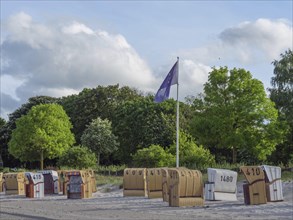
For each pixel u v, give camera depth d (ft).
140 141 250.16
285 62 207.92
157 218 63.26
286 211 71.26
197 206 83.05
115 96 289.12
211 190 94.38
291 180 113.39
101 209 79.87
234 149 182.09
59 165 204.13
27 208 82.74
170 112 257.96
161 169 106.32
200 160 168.96
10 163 310.65
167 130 244.22
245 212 71.10
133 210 77.61
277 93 205.67
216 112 178.91
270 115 177.37
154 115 251.19
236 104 176.24
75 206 87.04
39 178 122.21
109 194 124.06
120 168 192.13
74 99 300.81
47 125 250.57
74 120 287.48
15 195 133.28
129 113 263.29
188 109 262.47
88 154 200.23
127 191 115.96
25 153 253.44
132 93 298.97
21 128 253.03
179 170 84.53
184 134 198.59
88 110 284.20
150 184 106.52
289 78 205.26
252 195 83.71
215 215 67.36
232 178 96.22
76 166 195.83
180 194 83.76
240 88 178.70
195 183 84.84
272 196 87.25
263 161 198.59
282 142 181.78
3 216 67.72
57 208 82.48
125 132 257.34
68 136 256.93
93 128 253.65
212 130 176.35
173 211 74.64
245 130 177.06
